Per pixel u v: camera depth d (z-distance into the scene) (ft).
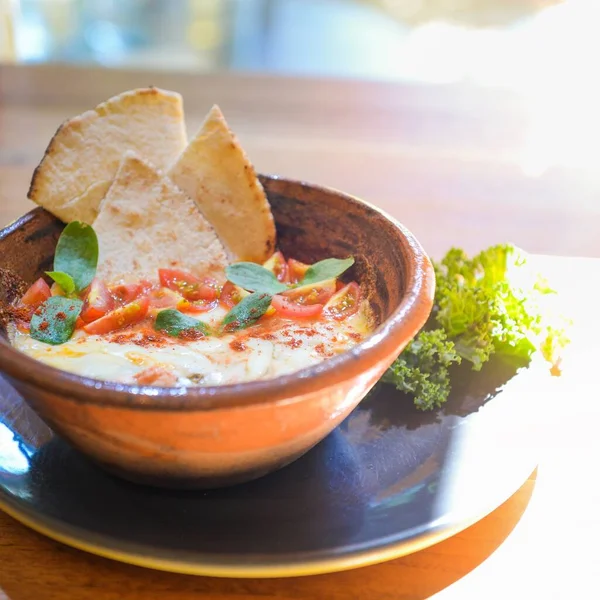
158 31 2.67
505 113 2.31
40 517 1.10
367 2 2.76
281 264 1.46
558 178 1.99
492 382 1.31
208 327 1.28
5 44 2.43
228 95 2.31
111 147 1.44
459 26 2.70
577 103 2.33
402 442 1.21
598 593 1.08
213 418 1.02
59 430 1.11
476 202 1.88
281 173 1.90
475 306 1.37
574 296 1.54
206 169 1.45
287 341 1.26
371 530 1.10
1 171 1.84
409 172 1.97
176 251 1.41
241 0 2.68
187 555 1.06
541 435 1.23
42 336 1.24
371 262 1.37
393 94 2.42
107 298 1.32
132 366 1.18
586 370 1.36
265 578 1.09
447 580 1.09
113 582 1.08
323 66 2.71
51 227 1.40
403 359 1.31
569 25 2.48
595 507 1.17
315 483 1.16
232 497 1.14
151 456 1.08
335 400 1.08
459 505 1.13
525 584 1.09
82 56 2.59
